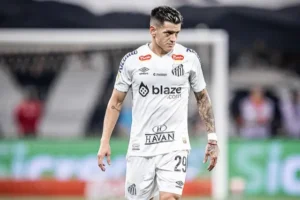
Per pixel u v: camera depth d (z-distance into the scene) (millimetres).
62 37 51875
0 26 57250
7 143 52844
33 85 58469
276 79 62969
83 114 58719
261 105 58219
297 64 63438
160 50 24500
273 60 63188
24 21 57250
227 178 52219
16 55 55938
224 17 57719
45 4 57812
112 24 57406
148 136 24656
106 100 58688
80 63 57406
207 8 58094
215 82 50844
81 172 52188
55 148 52594
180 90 24578
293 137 59875
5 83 58250
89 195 51844
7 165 52688
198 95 25219
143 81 24453
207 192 51000
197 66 24828
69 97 58656
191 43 51375
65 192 52250
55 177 52375
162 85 24422
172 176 24406
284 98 61812
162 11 24031
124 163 51406
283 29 58375
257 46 58312
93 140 52562
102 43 52219
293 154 52562
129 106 55938
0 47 54844
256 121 58125
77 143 52562
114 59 56250
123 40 51469
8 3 57594
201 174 51094
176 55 24531
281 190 52312
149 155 24641
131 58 24641
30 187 52469
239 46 58188
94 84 58500
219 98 50625
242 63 62906
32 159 52625
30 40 51875
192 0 58312
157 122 24562
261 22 58188
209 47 53656
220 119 50469
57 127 58531
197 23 57469
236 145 52594
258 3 58656
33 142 52875
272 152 52562
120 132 55844
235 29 58000
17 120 58344
